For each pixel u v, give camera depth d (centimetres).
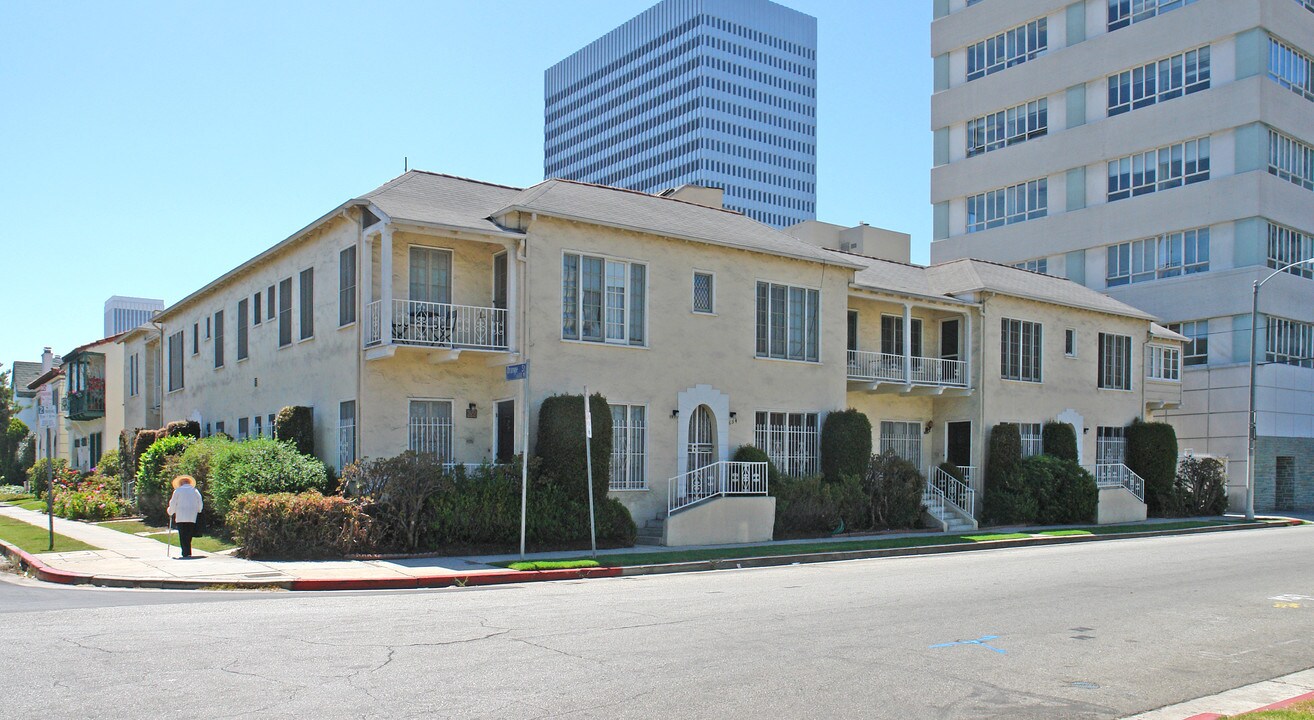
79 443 4734
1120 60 4434
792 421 2534
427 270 2100
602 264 2205
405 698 728
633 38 16262
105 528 2308
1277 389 3991
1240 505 3925
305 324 2328
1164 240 4266
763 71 15712
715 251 2395
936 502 2886
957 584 1502
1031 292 3189
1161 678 883
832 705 744
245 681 772
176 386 3419
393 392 2030
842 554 2073
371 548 1789
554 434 2030
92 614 1101
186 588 1429
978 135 5091
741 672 841
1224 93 4053
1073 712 757
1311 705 754
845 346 2664
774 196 15750
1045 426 3195
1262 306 3944
